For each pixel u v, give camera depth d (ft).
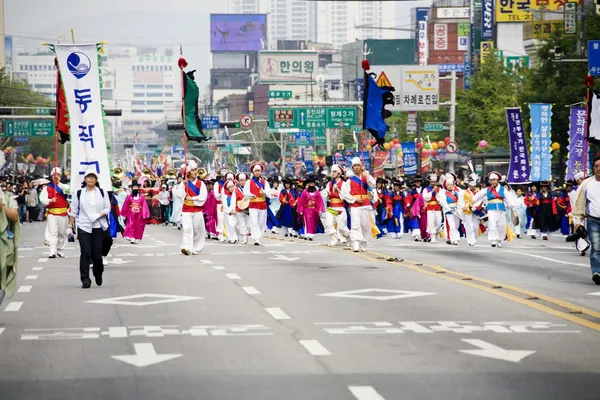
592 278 76.84
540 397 37.45
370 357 45.11
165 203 229.66
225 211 136.87
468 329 53.06
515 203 128.88
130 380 40.78
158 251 118.62
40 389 39.47
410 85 254.06
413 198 160.56
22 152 501.15
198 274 84.48
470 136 302.45
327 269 87.51
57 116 94.12
